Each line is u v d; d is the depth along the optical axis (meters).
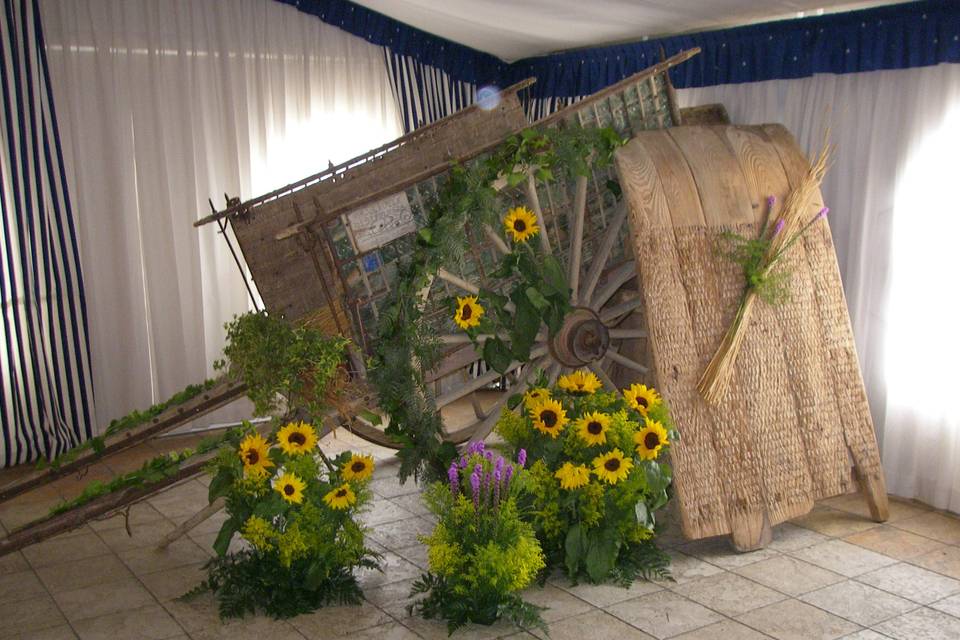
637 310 5.63
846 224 5.46
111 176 6.69
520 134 4.64
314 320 4.76
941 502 5.08
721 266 4.78
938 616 3.95
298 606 4.09
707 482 4.56
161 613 4.13
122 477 4.52
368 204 4.54
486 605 3.91
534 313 4.80
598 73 6.99
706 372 4.63
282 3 7.21
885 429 5.30
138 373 6.91
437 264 4.51
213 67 7.01
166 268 6.93
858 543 4.73
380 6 7.22
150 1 6.71
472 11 6.56
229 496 4.30
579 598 4.18
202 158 7.00
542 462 4.34
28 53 6.26
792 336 4.86
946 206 4.93
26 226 6.36
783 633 3.81
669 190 4.77
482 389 8.14
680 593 4.20
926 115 4.98
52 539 5.08
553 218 5.00
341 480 4.27
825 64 5.33
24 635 3.93
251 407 7.39
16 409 6.42
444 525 4.00
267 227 4.94
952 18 4.73
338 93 7.55
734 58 5.82
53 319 6.51
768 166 5.03
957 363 4.95
